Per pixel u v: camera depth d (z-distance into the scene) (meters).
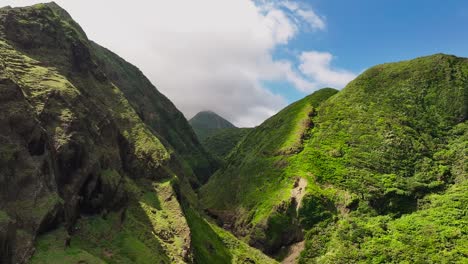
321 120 185.25
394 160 149.00
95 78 114.06
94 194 77.62
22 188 59.44
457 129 158.00
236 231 151.75
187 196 140.88
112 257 68.19
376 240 116.69
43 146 65.62
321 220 133.38
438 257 102.56
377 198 134.38
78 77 104.00
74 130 75.56
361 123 169.75
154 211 92.06
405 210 130.38
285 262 127.81
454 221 114.00
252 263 114.00
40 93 76.12
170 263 77.19
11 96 63.75
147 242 79.25
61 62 98.88
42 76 82.31
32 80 78.62
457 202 121.75
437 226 113.88
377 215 130.50
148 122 188.00
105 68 160.00
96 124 88.06
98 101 103.81
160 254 77.62
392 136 157.00
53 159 68.31
